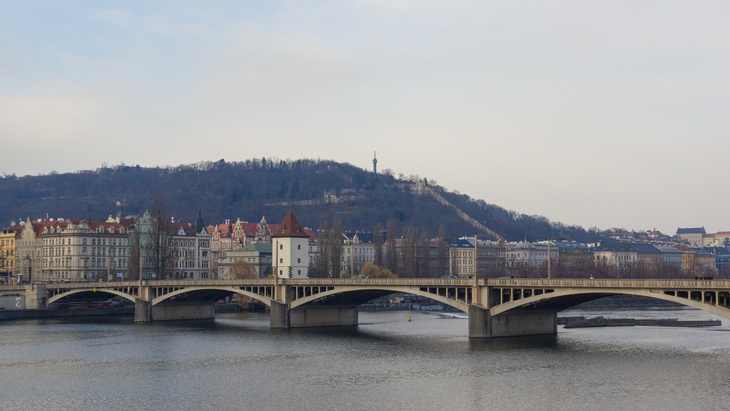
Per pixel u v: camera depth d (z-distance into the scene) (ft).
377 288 566.77
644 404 322.14
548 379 376.07
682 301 422.41
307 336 568.00
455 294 538.88
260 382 380.37
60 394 355.36
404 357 453.17
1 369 422.00
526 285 496.23
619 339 526.98
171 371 413.18
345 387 365.81
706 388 351.05
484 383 369.50
